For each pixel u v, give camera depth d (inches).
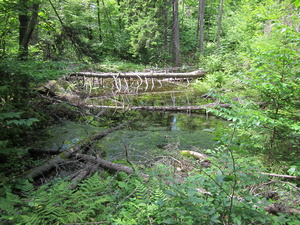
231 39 663.1
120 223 77.2
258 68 128.9
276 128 129.1
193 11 1005.2
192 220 69.5
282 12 143.6
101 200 87.8
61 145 210.5
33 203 82.7
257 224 74.4
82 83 462.3
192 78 517.0
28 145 205.3
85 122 291.1
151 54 729.0
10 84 196.4
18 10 221.5
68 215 78.0
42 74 215.8
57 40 341.4
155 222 81.9
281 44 128.6
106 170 161.8
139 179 117.6
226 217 75.8
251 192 107.9
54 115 303.1
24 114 227.1
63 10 609.9
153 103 388.5
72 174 150.3
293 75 125.0
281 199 106.0
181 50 768.3
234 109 103.4
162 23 714.2
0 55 223.3
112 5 770.2
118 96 435.8
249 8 562.3
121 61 722.2
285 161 124.3
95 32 780.6
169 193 73.5
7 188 102.5
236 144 69.3
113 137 238.5
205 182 84.2
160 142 221.9
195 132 251.0
